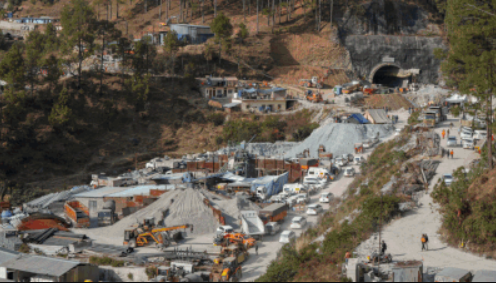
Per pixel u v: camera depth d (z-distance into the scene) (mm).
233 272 52062
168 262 55875
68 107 141875
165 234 64000
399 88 179375
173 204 74000
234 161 105000
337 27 197250
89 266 51312
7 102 135875
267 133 137250
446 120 115688
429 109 115812
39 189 112625
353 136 116062
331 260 49156
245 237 63781
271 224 68312
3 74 134500
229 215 73375
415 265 42594
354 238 53094
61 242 64188
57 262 51312
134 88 146375
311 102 155125
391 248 50438
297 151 118875
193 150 135125
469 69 67875
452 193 56000
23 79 136500
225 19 176000
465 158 79562
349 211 65375
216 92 160000
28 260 52250
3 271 50812
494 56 61094
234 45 186500
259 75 180125
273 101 153375
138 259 56500
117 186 96562
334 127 119375
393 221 57938
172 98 154500
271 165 103312
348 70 193125
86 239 65875
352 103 154625
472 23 75250
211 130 143250
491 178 56969
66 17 152250
